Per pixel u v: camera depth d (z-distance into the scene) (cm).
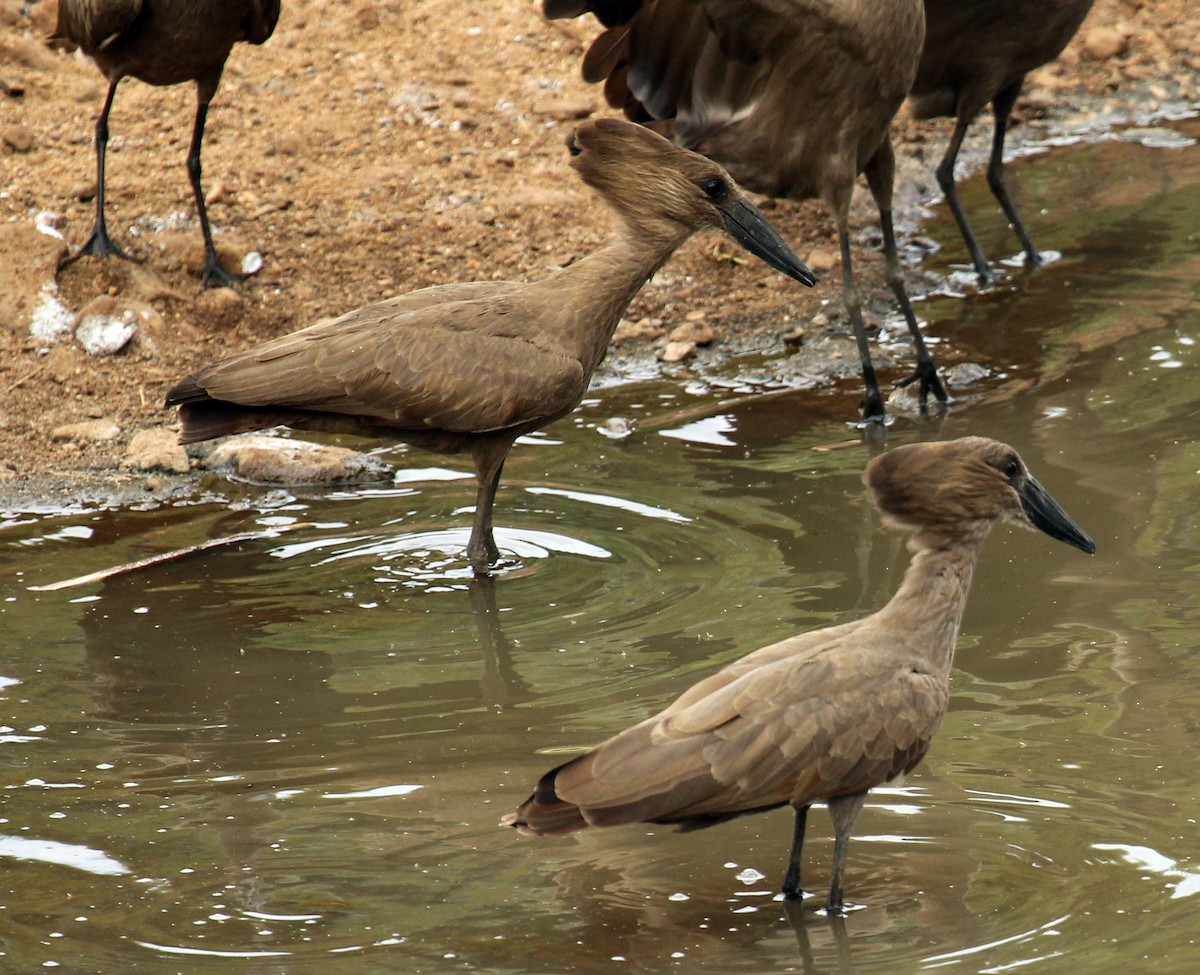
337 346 1174
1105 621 1112
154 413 1508
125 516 1358
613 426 1467
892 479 873
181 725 1041
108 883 875
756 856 890
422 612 1180
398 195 1812
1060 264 1738
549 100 1969
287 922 832
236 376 1170
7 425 1484
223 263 1681
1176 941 793
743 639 1110
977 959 788
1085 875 852
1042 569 1187
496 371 1177
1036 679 1046
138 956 809
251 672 1102
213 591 1223
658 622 1142
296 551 1285
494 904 848
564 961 795
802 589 1177
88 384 1535
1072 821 899
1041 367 1527
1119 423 1398
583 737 1003
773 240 1215
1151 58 2222
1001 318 1634
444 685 1077
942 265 1764
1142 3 2288
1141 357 1523
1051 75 2198
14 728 1041
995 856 873
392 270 1706
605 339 1230
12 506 1377
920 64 1672
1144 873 851
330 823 927
